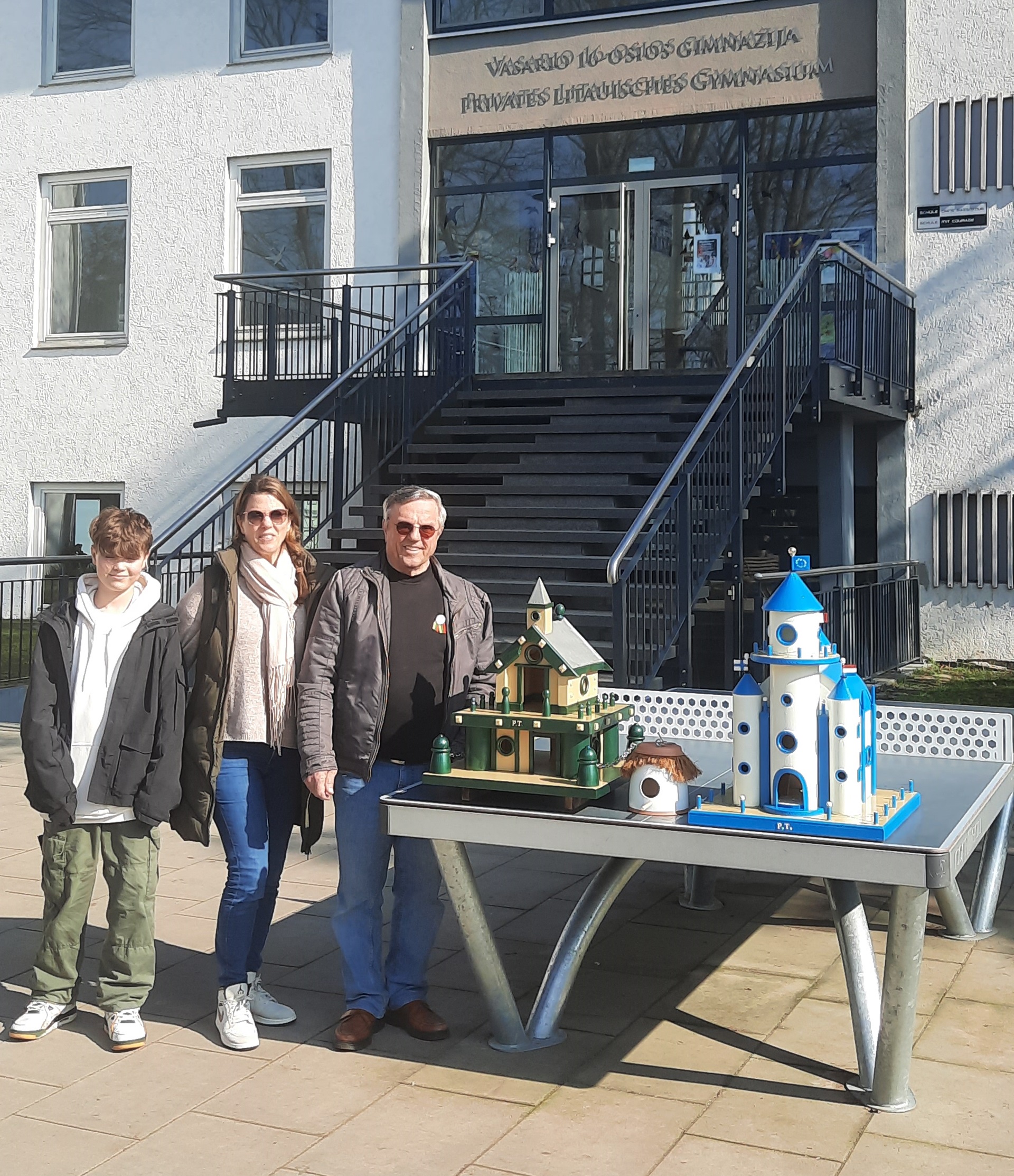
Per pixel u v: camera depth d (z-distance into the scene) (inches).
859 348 398.0
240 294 510.3
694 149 499.2
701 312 500.4
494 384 478.6
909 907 127.4
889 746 174.4
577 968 152.8
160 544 348.2
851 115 479.2
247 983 152.3
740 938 187.8
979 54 455.8
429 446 414.6
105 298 579.2
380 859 152.6
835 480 430.9
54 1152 123.4
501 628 332.2
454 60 522.6
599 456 388.2
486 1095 135.4
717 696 181.6
